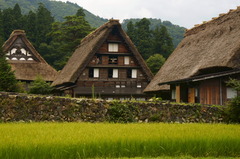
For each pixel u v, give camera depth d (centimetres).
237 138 822
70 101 1380
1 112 1317
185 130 964
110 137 801
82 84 3297
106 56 3391
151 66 5072
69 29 5384
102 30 3394
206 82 2070
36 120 1337
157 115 1412
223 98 1917
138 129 980
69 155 705
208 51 2325
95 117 1376
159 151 768
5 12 6681
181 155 768
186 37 3120
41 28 6625
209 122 1441
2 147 679
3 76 2498
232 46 2034
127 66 3416
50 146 705
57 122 1286
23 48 4328
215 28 2548
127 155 750
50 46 6250
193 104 1483
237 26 2247
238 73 1891
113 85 3397
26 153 673
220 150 798
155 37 6141
